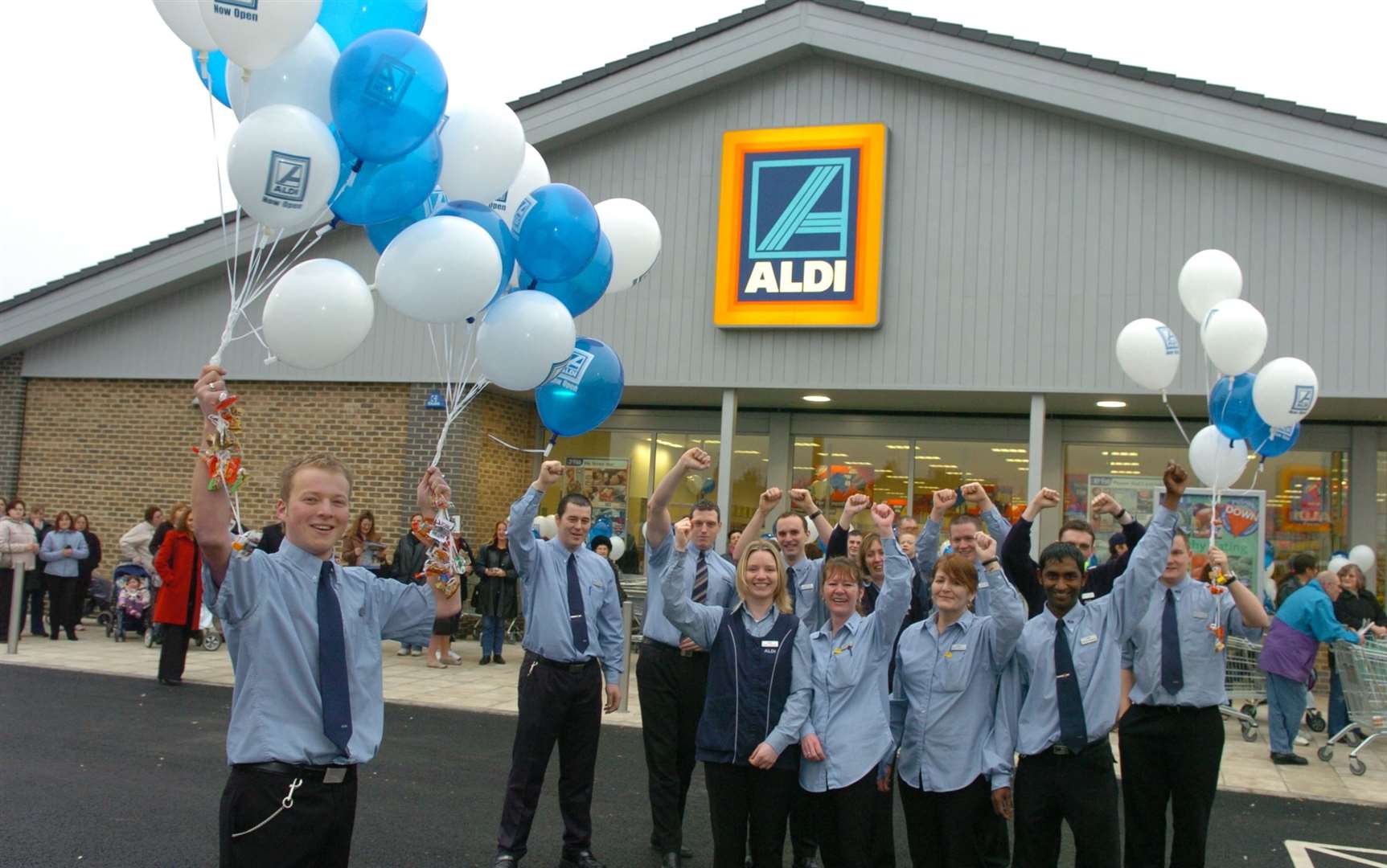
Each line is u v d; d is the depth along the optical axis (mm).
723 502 14273
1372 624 11414
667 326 14586
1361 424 14242
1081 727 4953
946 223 13742
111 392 17219
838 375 13938
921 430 15914
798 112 14375
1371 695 9562
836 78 14273
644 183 14859
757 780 5098
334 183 4293
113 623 15516
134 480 17016
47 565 14812
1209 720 5535
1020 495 15430
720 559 6727
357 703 3750
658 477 16906
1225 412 7574
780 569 5270
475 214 4895
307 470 3688
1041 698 5090
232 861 3500
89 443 17250
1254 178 12758
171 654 11516
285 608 3598
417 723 10008
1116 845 4945
